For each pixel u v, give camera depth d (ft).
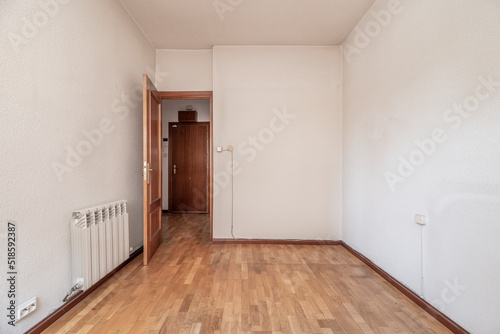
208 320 6.12
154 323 5.98
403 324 6.01
